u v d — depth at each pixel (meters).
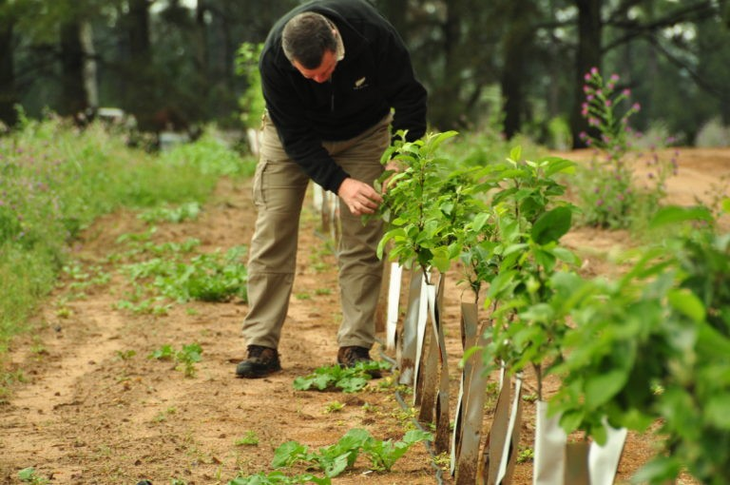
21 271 14.34
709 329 2.81
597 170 19.08
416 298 8.43
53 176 20.66
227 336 11.59
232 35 92.81
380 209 8.79
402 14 57.81
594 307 3.19
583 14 51.84
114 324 12.48
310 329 11.71
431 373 7.77
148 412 8.52
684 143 56.78
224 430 7.92
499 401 5.50
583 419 3.69
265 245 9.50
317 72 8.07
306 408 8.52
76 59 59.06
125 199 23.55
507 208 5.62
